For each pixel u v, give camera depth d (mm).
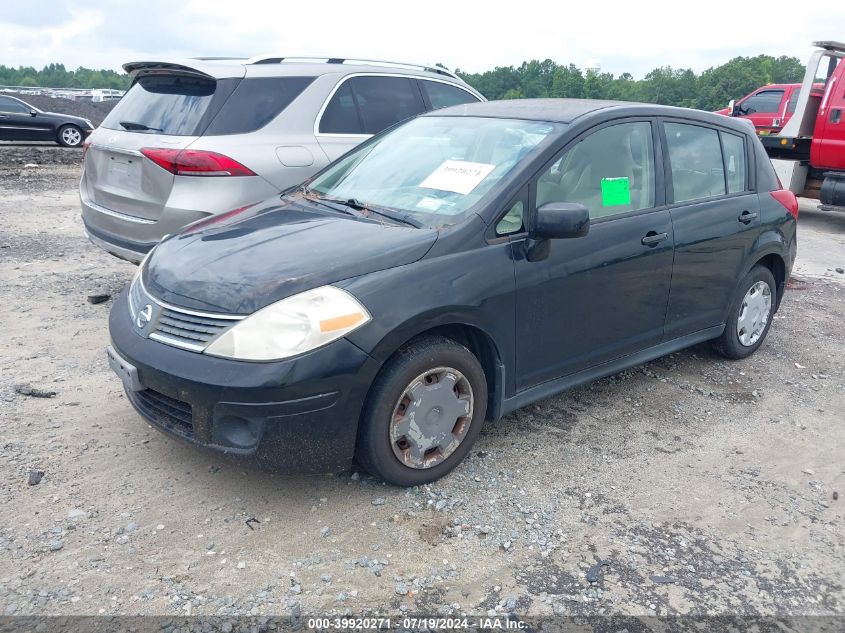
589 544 3033
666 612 2676
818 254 9367
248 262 3145
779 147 11656
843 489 3584
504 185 3508
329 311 2898
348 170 4328
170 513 3084
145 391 3156
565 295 3689
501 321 3428
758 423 4270
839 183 10961
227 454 2918
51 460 3426
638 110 4215
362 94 6012
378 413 3070
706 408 4430
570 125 3824
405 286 3088
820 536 3186
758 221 4875
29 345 4812
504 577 2809
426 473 3334
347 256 3115
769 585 2852
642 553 2996
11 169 14156
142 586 2656
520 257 3471
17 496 3131
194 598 2611
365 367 2961
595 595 2738
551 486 3455
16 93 33250
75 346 4844
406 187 3850
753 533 3180
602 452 3812
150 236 5020
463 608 2639
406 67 6492
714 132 4727
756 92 15906
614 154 4016
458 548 2959
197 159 4852
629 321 4121
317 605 2611
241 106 5230
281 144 5324
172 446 3604
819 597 2801
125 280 6480
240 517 3080
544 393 3807
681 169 4418
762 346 5609
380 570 2805
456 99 6844
